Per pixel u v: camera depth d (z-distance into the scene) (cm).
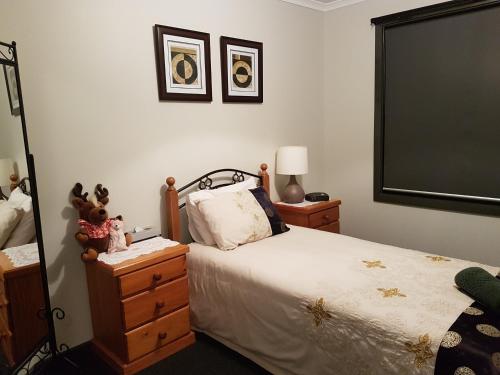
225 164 300
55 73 210
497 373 122
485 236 293
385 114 337
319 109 379
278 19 327
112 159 236
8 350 182
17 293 186
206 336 244
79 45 217
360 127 358
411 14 306
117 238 218
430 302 163
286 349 189
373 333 154
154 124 254
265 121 328
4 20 191
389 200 344
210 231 244
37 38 202
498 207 281
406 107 323
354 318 160
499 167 279
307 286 184
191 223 263
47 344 205
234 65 296
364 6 338
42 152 209
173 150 266
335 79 371
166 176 263
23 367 192
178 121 267
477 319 147
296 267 207
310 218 313
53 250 218
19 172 184
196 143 279
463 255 307
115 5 229
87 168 226
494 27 268
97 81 225
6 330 181
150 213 257
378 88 336
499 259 288
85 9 217
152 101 251
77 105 219
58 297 222
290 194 328
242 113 309
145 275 205
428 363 137
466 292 170
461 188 300
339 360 167
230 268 217
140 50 242
